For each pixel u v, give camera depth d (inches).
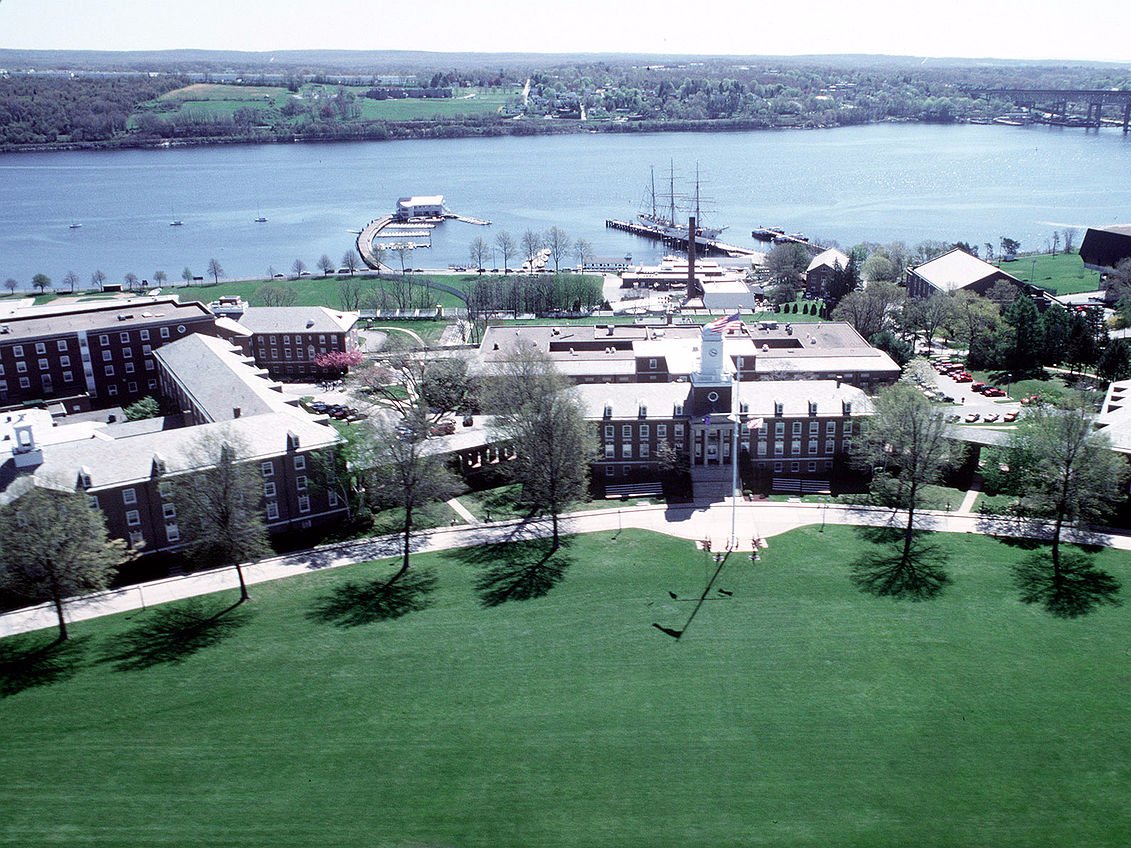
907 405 4916.3
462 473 5757.9
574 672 3782.0
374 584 4507.9
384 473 4938.5
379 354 7490.2
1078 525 4714.6
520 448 5108.3
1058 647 3860.7
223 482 4318.4
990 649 3860.7
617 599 4323.3
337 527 5147.6
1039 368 7746.1
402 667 3833.7
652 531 5017.2
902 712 3499.0
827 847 2910.9
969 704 3533.5
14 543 3885.3
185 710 3582.7
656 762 3282.5
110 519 4621.1
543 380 5506.9
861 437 5359.3
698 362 6353.3
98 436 5275.6
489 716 3528.5
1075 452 4569.4
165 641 4037.9
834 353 7253.9
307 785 3198.8
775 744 3356.3
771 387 5812.0
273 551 4810.5
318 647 3981.3
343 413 6840.6
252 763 3299.7
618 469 5782.5
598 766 3265.3
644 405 5733.3
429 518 5241.1
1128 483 4997.5
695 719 3491.6
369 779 3223.4
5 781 3221.0
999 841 2923.2
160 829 3011.8
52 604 4345.5
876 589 4352.9
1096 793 3097.9
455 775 3235.7
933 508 5191.9
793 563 4613.7
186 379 6363.2
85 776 3243.1
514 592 4411.9
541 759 3302.2
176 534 4832.7
